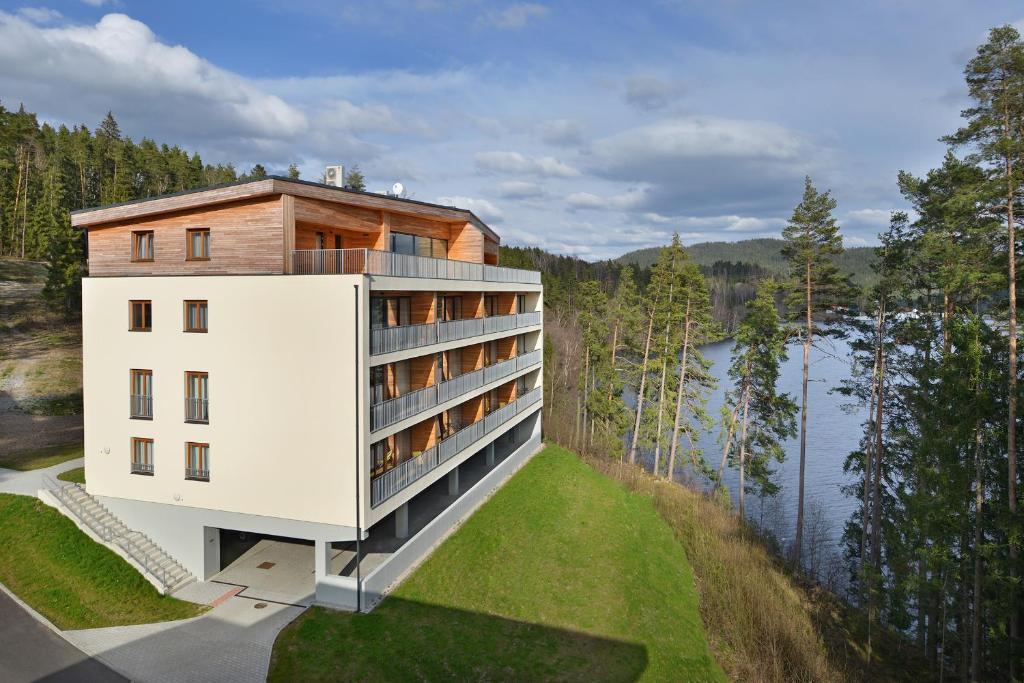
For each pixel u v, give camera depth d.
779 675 19.67
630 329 44.91
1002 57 19.41
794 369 80.94
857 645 24.78
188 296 18.52
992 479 20.62
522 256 73.12
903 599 23.27
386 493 18.89
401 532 22.31
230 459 18.44
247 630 16.47
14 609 16.55
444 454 23.50
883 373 28.55
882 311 28.50
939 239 22.53
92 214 20.48
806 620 25.39
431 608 18.44
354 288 16.97
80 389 37.69
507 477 31.56
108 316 19.55
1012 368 19.39
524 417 34.62
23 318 43.91
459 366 28.31
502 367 30.48
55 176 64.56
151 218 19.94
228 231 19.03
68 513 20.17
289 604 17.92
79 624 16.34
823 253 32.19
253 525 18.39
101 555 18.91
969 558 20.58
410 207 23.97
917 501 20.88
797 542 31.94
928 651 24.02
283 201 18.36
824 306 32.22
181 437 18.94
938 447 20.31
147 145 76.62
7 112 70.31
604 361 46.31
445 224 28.53
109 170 71.56
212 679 14.32
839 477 44.72
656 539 28.72
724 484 44.03
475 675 15.89
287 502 17.98
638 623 20.73
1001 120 19.84
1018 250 20.84
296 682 14.38
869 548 29.50
